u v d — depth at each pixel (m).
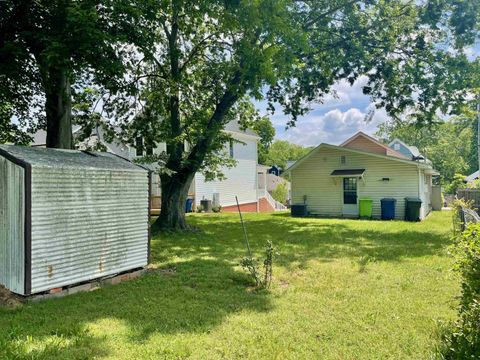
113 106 12.20
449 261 7.16
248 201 26.20
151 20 8.97
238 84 10.41
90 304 4.70
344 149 17.84
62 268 5.05
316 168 18.81
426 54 12.46
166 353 3.31
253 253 8.23
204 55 12.71
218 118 11.98
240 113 14.59
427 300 4.79
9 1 7.23
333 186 18.41
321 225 13.89
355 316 4.25
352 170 17.62
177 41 12.40
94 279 5.59
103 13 7.58
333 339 3.63
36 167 4.73
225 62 11.79
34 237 4.70
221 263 7.20
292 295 5.11
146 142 12.99
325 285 5.59
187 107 12.50
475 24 11.30
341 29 12.89
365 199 17.19
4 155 4.80
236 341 3.58
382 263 7.09
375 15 12.69
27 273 4.62
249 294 5.18
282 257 7.71
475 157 41.81
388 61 13.05
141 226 6.46
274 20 9.25
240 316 4.29
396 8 12.45
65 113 9.25
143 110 12.71
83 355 3.24
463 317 3.22
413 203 15.74
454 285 5.46
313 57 13.66
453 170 41.38
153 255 8.02
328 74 13.88
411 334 3.70
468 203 11.46
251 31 9.66
